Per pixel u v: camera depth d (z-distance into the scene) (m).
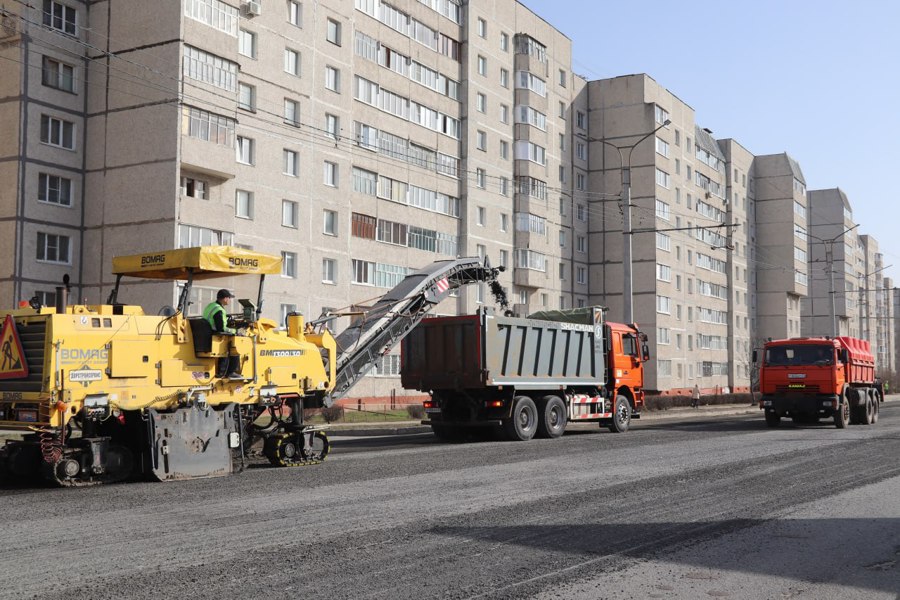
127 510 9.91
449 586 6.61
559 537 8.53
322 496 11.06
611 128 66.25
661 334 64.81
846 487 12.23
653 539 8.51
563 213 63.09
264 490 11.65
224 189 37.41
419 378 21.88
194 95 35.03
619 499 10.98
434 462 15.48
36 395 11.95
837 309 111.19
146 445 12.73
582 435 23.64
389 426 28.12
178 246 34.53
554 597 6.35
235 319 14.14
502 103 56.94
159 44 34.97
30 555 7.54
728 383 80.00
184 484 12.36
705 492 11.66
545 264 59.38
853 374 28.72
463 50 53.62
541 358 22.45
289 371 15.12
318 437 15.59
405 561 7.42
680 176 70.94
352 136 44.69
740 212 85.31
